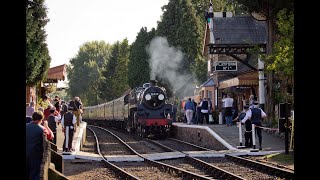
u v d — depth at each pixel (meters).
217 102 45.69
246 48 33.19
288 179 14.02
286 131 19.14
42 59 29.81
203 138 28.02
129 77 64.56
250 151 20.23
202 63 58.19
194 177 14.39
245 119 21.06
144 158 19.64
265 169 15.81
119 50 101.06
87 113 73.38
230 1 31.92
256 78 35.91
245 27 45.69
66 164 18.19
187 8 60.84
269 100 28.91
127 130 42.69
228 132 27.05
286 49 23.75
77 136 26.09
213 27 45.78
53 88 42.88
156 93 34.91
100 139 34.00
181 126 33.22
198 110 33.97
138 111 34.94
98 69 137.50
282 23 24.25
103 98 103.50
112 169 17.03
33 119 10.13
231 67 34.94
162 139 33.91
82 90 138.12
